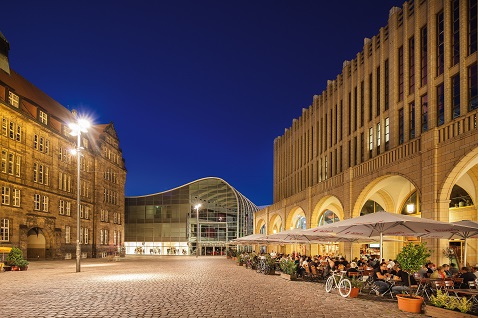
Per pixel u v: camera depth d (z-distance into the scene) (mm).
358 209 30797
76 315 11711
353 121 34656
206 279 23891
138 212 89875
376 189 30188
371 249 36625
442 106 22750
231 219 88562
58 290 17781
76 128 30797
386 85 29609
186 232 87000
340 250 34219
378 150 30234
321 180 42031
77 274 27656
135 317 11430
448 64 22328
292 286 20094
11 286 19453
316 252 44250
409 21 26594
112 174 72250
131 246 89125
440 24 23516
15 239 44281
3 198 42875
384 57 29891
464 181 25453
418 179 22719
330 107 40438
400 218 15703
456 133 20094
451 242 25984
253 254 38844
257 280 23484
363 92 33344
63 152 55750
